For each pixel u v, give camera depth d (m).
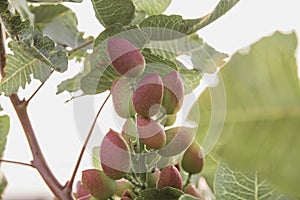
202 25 0.38
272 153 0.28
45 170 0.42
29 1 0.42
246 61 0.28
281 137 0.28
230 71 0.28
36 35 0.40
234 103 0.28
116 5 0.38
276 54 0.28
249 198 0.35
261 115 0.28
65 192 0.42
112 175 0.36
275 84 0.28
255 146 0.28
